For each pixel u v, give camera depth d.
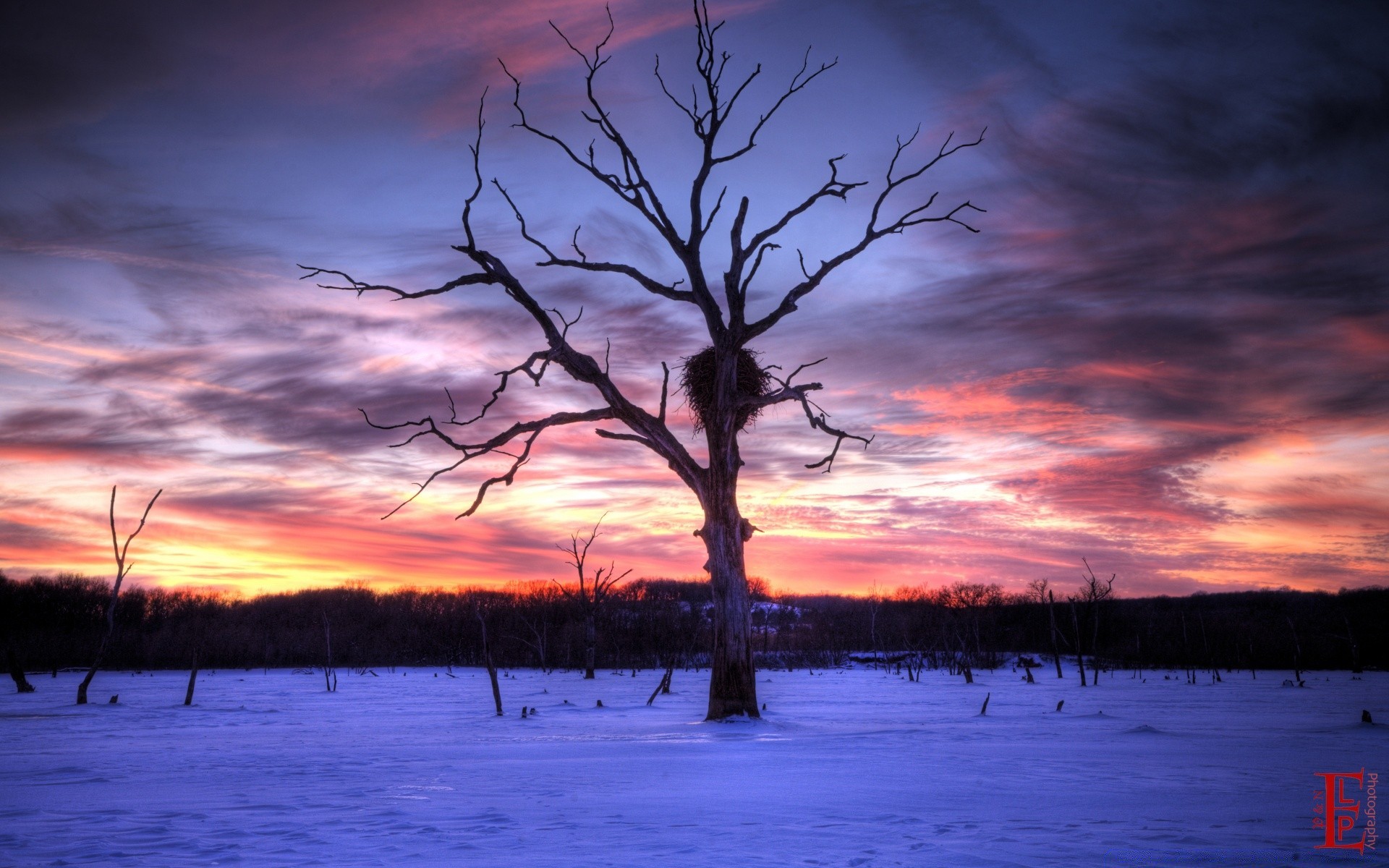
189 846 8.23
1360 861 7.34
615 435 26.47
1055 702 42.59
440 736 23.56
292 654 107.44
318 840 8.57
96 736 24.19
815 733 23.05
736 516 25.80
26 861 7.57
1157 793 11.94
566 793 12.15
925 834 8.75
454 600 119.56
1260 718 30.98
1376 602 111.31
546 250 26.50
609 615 94.19
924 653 100.56
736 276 25.91
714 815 10.08
